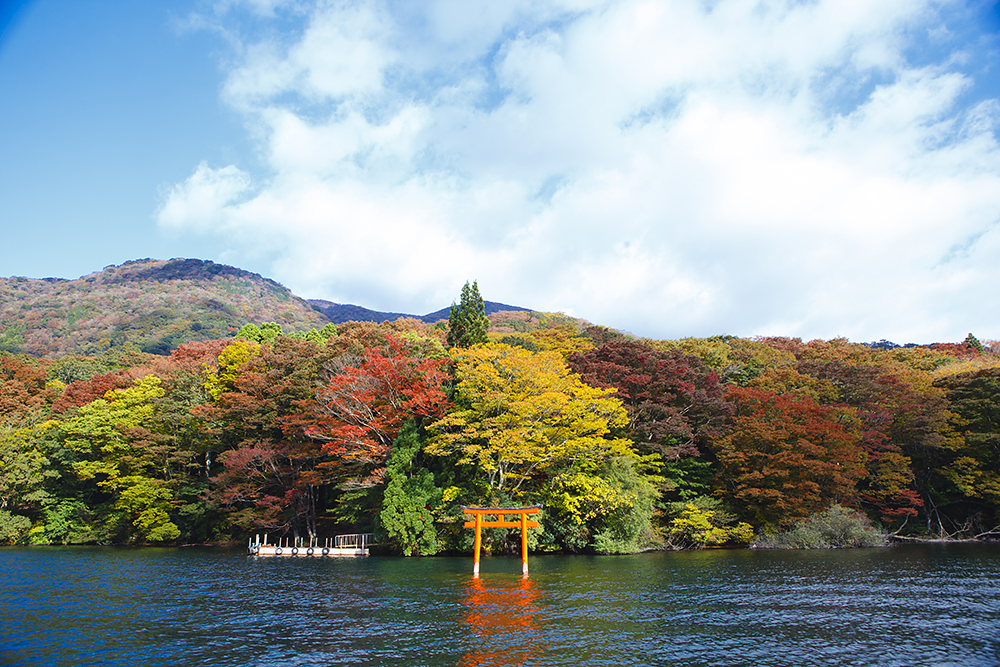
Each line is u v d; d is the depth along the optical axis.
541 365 45.12
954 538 55.34
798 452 49.56
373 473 45.78
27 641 19.81
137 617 23.23
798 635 20.36
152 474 62.19
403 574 34.34
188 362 72.69
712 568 36.38
